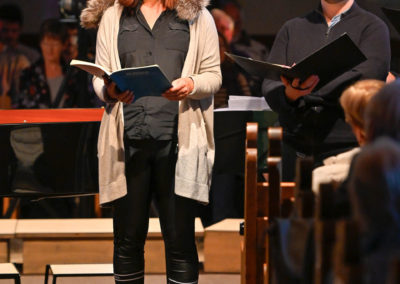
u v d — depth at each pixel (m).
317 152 7.05
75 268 7.46
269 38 14.20
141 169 6.52
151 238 9.22
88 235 9.21
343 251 3.31
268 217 5.34
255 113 9.21
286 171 7.56
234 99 9.33
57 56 14.01
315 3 14.12
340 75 6.62
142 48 6.48
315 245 3.75
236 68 12.54
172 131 6.50
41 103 14.05
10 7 14.21
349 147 6.96
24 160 8.54
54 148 8.58
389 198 3.27
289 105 6.96
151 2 6.61
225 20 14.05
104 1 6.68
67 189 8.65
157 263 9.25
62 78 14.05
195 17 6.58
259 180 9.09
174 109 6.54
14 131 8.48
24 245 9.20
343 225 3.32
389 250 3.26
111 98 6.35
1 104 14.06
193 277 6.71
